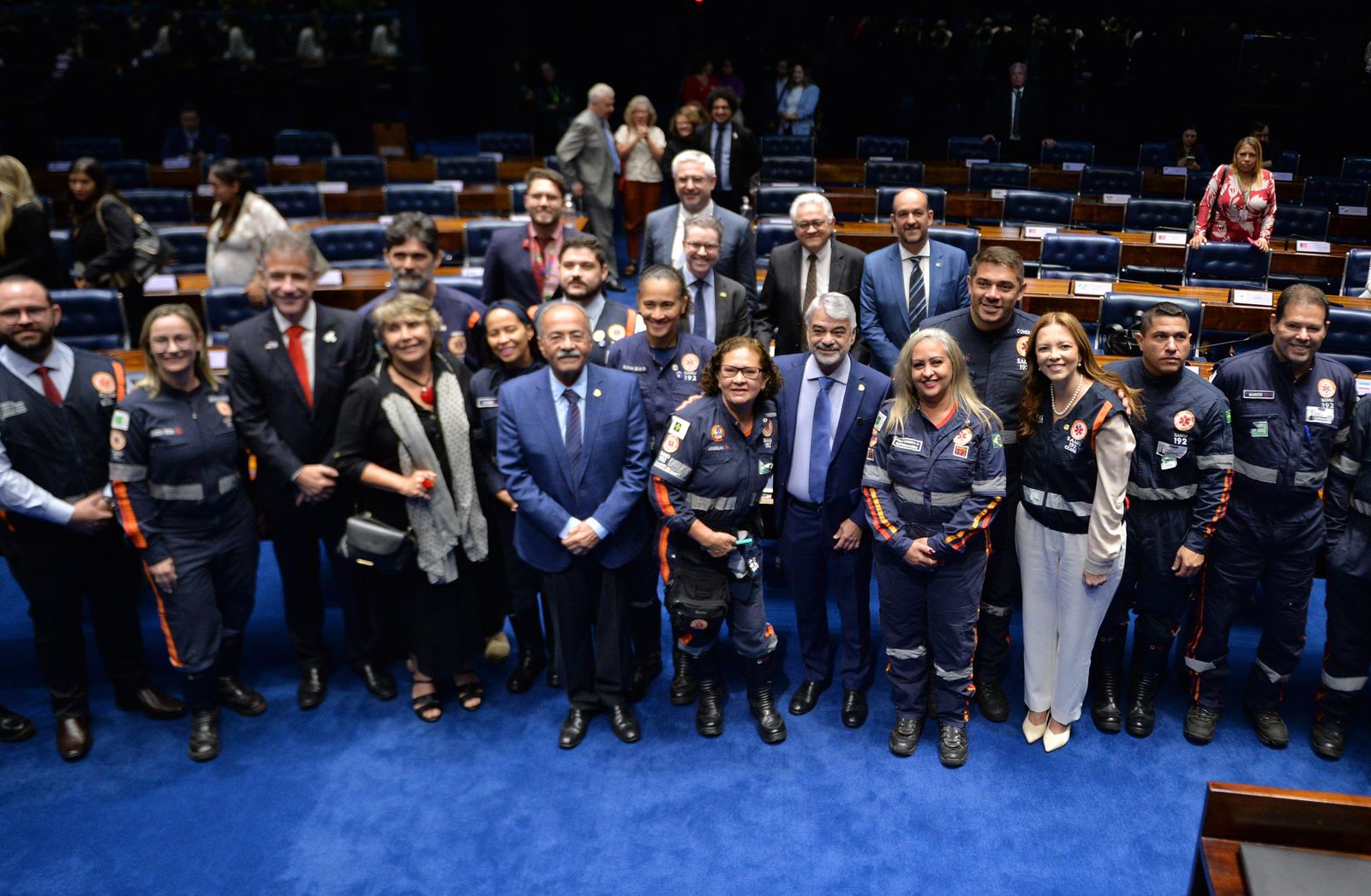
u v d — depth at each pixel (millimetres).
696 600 3160
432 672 3375
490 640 3822
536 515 3051
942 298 3781
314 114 13805
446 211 7910
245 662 3854
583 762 3270
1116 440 2859
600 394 3082
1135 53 12812
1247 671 3752
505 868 2830
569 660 3283
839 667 3773
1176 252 5953
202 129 10633
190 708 3322
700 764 3250
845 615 3346
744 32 14727
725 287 3861
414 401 3186
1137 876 2779
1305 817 1899
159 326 2979
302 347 3244
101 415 3178
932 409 2969
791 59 12812
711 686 3400
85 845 2932
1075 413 2924
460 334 3670
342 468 3166
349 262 6121
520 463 3090
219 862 2863
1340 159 12344
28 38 13719
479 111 16250
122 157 11078
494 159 9508
